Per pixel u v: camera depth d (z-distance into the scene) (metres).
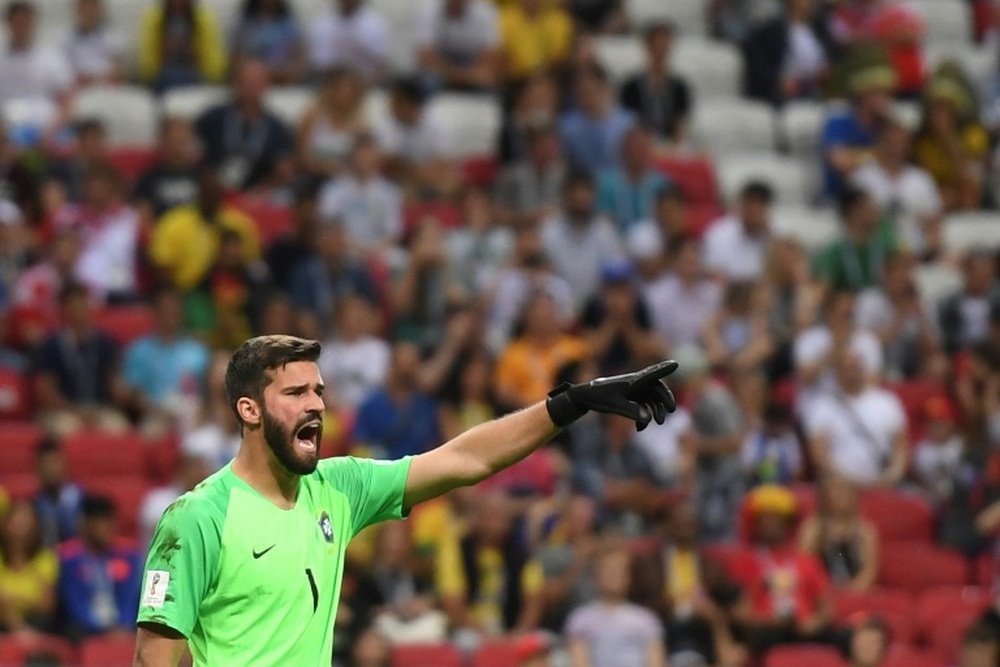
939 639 54.22
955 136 76.88
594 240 66.38
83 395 58.75
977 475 60.06
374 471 26.23
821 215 73.31
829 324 62.69
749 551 53.62
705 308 64.06
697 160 74.44
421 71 75.69
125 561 50.53
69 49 74.06
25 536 50.16
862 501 59.34
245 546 24.62
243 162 68.38
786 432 60.28
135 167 70.38
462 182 70.88
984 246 70.81
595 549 52.56
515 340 60.62
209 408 55.94
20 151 66.44
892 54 82.81
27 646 47.47
